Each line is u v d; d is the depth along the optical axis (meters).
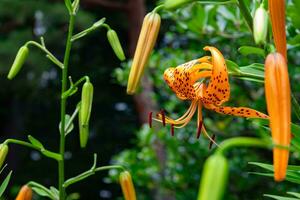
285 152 1.30
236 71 1.80
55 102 12.92
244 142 1.04
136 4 9.40
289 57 3.71
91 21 10.11
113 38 2.22
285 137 1.35
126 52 12.83
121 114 13.12
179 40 4.98
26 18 10.38
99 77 12.76
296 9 2.09
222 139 4.27
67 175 12.87
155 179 4.90
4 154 2.12
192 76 1.95
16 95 10.80
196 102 1.96
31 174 12.83
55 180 12.87
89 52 12.84
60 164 2.19
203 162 4.50
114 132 13.10
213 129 4.31
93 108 13.06
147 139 4.87
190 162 4.57
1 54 9.76
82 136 2.17
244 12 1.71
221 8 3.13
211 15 3.16
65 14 10.02
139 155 4.98
